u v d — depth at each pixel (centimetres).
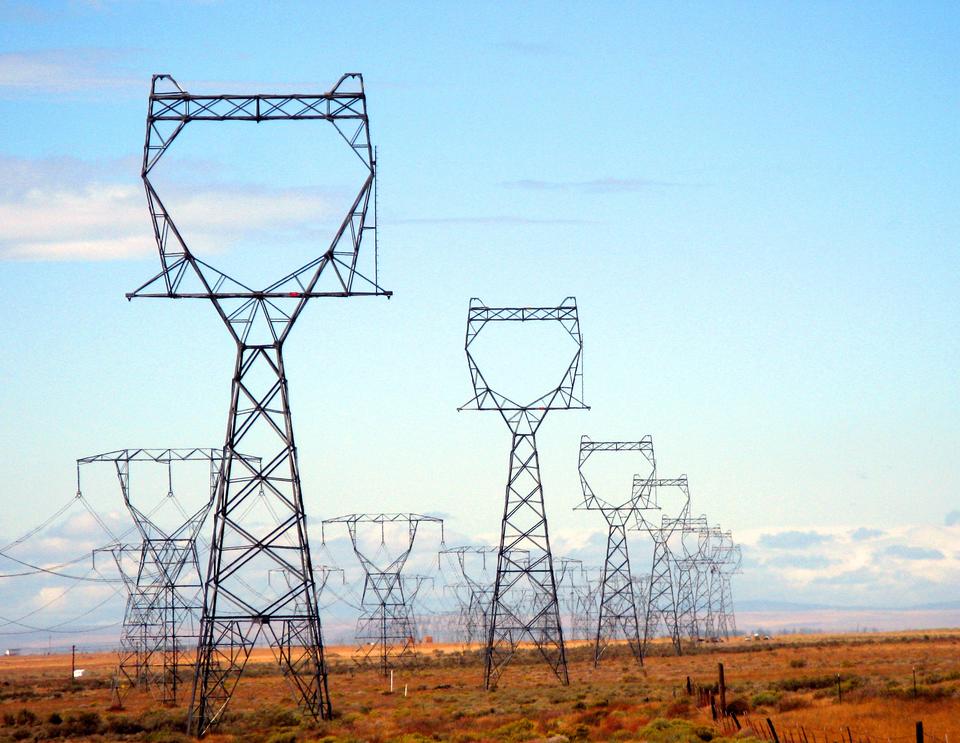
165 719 10138
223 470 8444
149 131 8256
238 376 8412
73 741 9462
